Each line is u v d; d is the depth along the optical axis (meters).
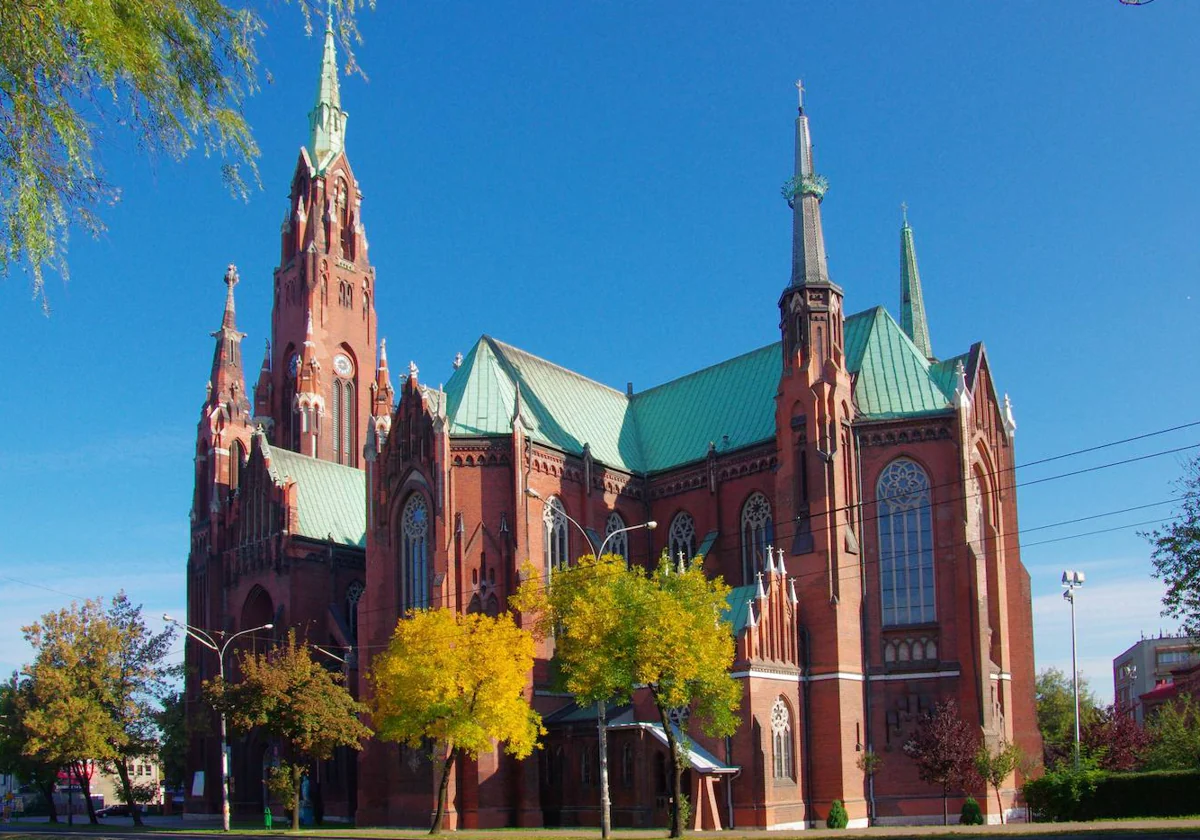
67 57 18.11
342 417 131.75
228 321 125.62
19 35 17.62
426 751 78.31
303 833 67.12
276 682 74.06
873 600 78.94
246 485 106.75
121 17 18.83
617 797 71.75
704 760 68.31
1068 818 56.19
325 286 132.38
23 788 147.50
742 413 92.44
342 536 106.44
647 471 95.56
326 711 74.31
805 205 84.56
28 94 18.05
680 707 72.00
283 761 80.50
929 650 77.06
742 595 76.50
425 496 84.62
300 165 137.00
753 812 68.75
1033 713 79.88
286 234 136.12
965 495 77.62
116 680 93.50
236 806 101.94
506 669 65.44
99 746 88.69
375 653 84.69
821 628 76.38
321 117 139.12
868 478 80.75
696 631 56.16
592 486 90.06
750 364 96.00
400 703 65.75
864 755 75.50
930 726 71.69
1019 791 76.62
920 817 74.25
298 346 131.00
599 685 55.62
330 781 91.56
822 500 78.56
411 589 85.12
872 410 82.56
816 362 81.12
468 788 75.56
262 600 104.12
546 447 86.56
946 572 77.56
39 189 18.31
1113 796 55.16
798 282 82.56
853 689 76.19
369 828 76.88
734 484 88.19
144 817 112.94
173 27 19.48
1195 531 48.78
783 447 81.38
